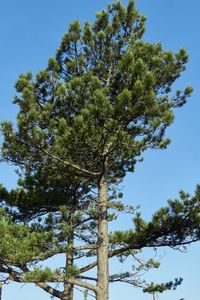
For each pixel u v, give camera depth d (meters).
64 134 14.23
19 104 14.76
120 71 15.52
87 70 17.44
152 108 14.52
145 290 17.95
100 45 17.64
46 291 15.07
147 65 16.38
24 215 19.33
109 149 14.95
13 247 12.98
